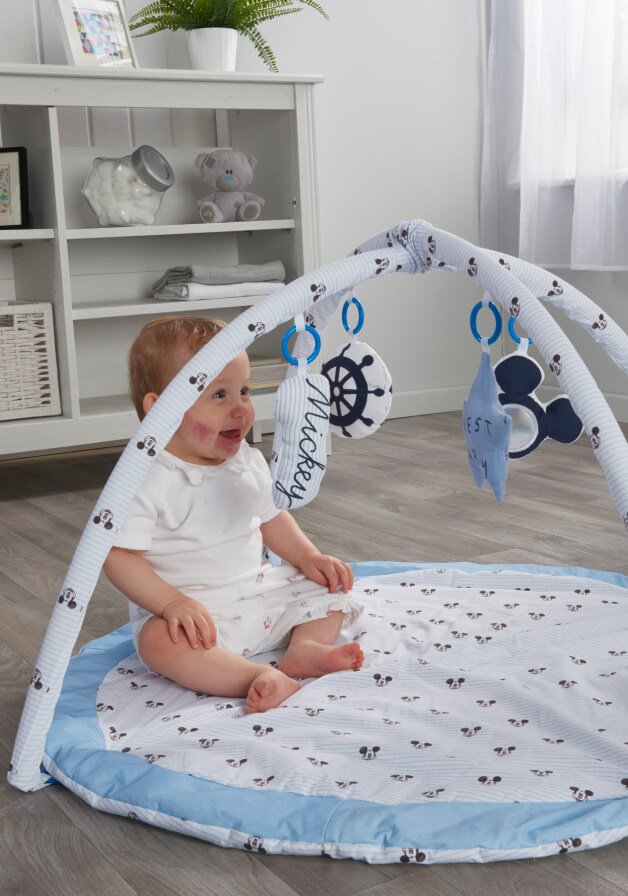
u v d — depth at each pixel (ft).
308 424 3.60
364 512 6.60
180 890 2.68
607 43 8.23
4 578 5.53
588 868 2.69
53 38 8.24
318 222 8.30
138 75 7.30
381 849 2.74
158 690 3.84
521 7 9.26
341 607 4.12
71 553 5.96
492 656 3.93
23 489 7.61
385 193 9.72
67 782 3.19
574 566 5.36
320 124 9.32
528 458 8.00
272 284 8.27
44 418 7.55
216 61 8.09
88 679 3.96
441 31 9.77
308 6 9.13
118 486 3.29
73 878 2.76
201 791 3.01
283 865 2.77
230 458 4.19
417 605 4.51
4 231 7.11
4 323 7.29
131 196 7.84
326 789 3.00
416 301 10.00
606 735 3.22
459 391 10.36
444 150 9.95
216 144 9.13
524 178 8.93
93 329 8.76
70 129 8.45
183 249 9.05
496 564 5.11
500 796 2.90
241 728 3.44
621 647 3.94
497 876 2.67
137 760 3.22
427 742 3.25
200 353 3.36
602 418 3.16
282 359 8.48
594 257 8.51
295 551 4.40
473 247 3.58
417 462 8.01
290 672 3.89
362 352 4.21
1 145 7.95
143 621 3.97
